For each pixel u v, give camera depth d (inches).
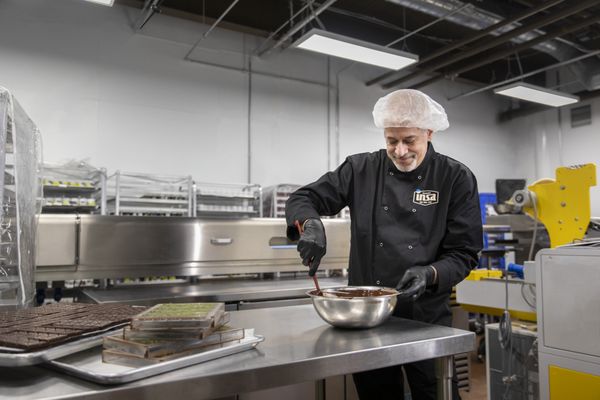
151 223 105.3
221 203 165.9
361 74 232.1
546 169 275.4
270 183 200.4
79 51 164.6
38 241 93.5
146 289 106.7
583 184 83.8
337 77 224.4
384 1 193.5
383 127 61.4
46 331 32.6
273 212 170.9
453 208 58.6
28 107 154.5
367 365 36.9
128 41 174.1
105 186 132.1
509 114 283.0
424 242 58.9
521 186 206.1
